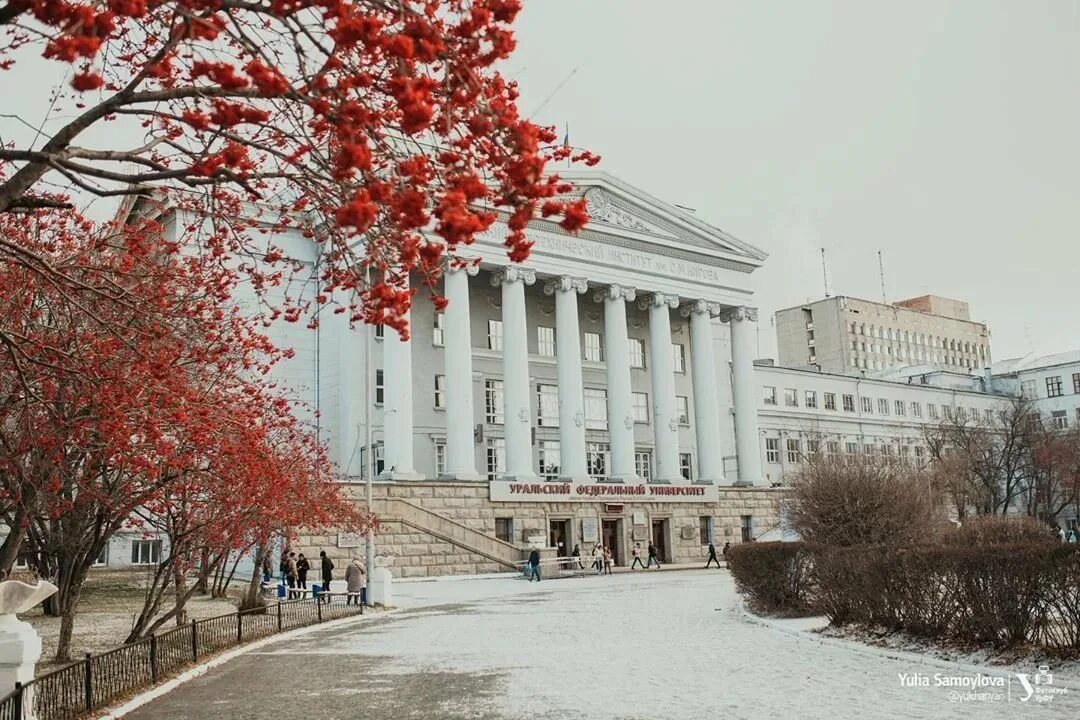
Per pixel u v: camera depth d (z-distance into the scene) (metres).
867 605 16.48
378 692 12.77
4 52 8.23
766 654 15.30
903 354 127.88
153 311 11.54
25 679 9.86
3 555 13.07
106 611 26.20
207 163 7.35
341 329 46.22
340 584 34.44
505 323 49.38
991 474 66.12
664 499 52.97
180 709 11.82
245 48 6.89
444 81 6.81
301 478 22.56
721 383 68.69
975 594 13.61
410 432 44.81
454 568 41.91
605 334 55.41
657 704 11.20
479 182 6.50
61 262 12.59
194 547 18.00
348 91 6.80
